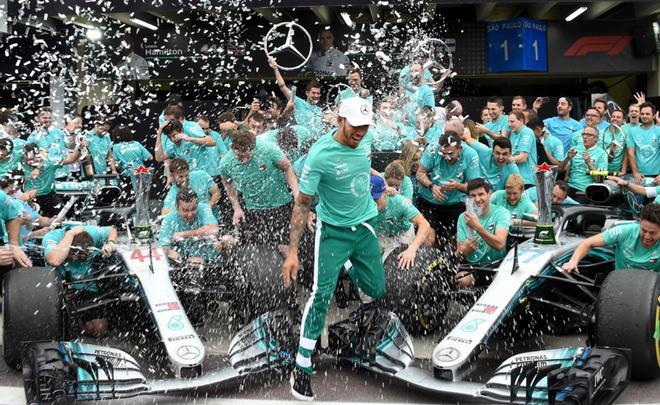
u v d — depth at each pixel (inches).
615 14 485.1
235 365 168.9
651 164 329.4
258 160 231.3
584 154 317.7
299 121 307.0
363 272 178.1
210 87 495.5
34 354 152.0
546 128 371.6
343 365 189.6
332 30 455.8
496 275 186.2
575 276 199.9
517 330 211.6
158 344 205.6
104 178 311.1
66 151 328.8
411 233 217.5
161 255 194.1
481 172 285.7
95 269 214.1
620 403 159.9
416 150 272.2
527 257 189.5
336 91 458.6
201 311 219.8
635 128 332.5
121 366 160.9
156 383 157.9
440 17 480.4
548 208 198.5
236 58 471.2
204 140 298.2
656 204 181.6
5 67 423.2
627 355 157.3
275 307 194.4
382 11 416.8
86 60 416.8
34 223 258.1
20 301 173.8
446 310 217.5
